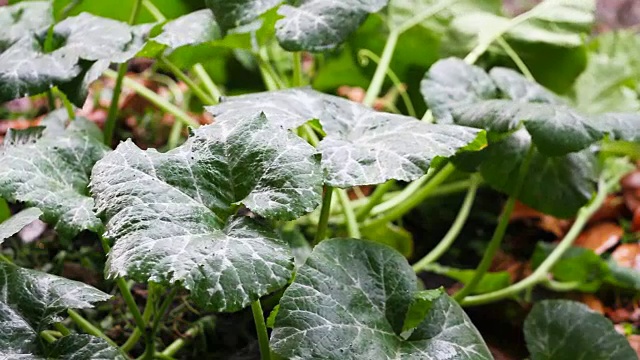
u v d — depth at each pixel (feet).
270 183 3.97
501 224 4.92
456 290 5.43
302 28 4.55
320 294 4.07
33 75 4.65
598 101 6.06
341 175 4.09
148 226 3.83
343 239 4.26
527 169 4.85
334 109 4.51
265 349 4.16
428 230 6.11
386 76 6.22
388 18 5.96
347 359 3.95
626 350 4.64
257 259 3.81
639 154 5.82
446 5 5.98
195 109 6.59
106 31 4.75
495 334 5.23
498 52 5.93
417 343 4.13
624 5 8.11
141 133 6.61
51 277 4.15
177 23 4.66
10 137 4.79
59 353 3.94
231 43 5.10
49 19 5.11
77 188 4.41
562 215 4.93
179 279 3.71
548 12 5.92
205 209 3.96
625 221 5.94
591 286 5.38
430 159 4.09
